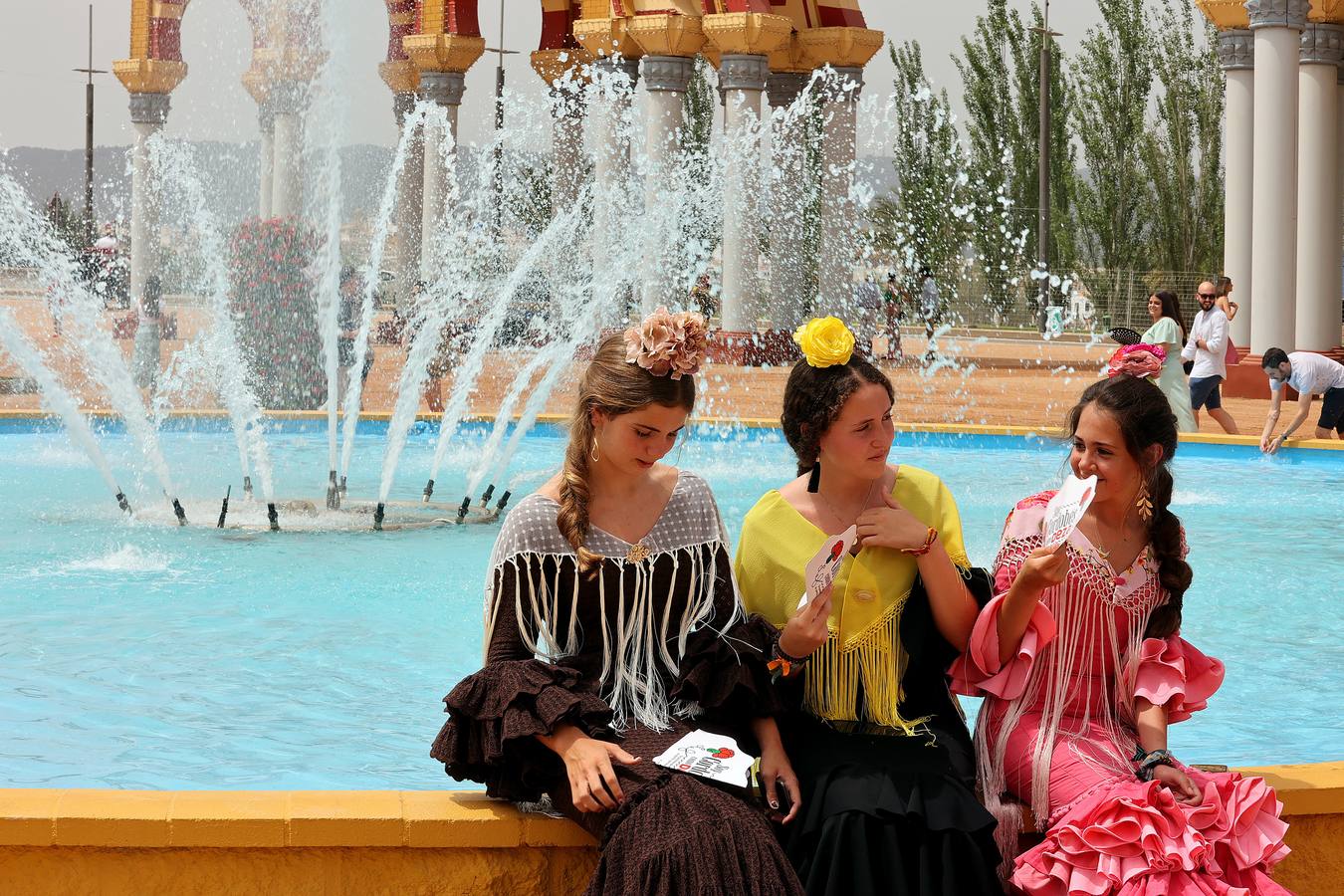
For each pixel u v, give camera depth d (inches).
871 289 778.8
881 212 1117.7
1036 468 394.6
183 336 869.2
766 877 92.2
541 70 757.9
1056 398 619.2
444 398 569.9
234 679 173.9
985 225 1181.1
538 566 105.6
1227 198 636.1
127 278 949.8
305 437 479.5
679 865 91.7
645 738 103.0
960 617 109.1
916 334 1103.0
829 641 108.7
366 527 289.0
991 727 111.4
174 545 264.8
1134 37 1285.7
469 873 102.7
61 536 273.0
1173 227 1290.6
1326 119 614.9
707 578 107.7
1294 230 587.8
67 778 137.7
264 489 346.9
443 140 733.3
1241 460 403.9
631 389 104.0
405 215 757.3
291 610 210.4
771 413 520.1
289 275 560.1
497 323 504.4
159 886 101.5
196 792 105.8
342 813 102.2
